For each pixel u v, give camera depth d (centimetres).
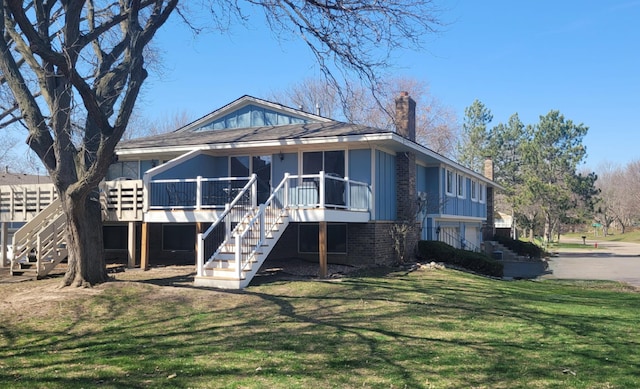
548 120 6291
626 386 638
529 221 5459
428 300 1200
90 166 1240
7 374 680
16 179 3016
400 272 1703
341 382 643
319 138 1769
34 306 1066
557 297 1383
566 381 655
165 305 1095
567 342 852
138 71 1198
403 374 674
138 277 1495
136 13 1206
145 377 663
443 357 751
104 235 2173
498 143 6669
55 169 1229
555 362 736
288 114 2222
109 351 783
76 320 980
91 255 1269
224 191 1902
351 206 1847
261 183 1930
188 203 1912
